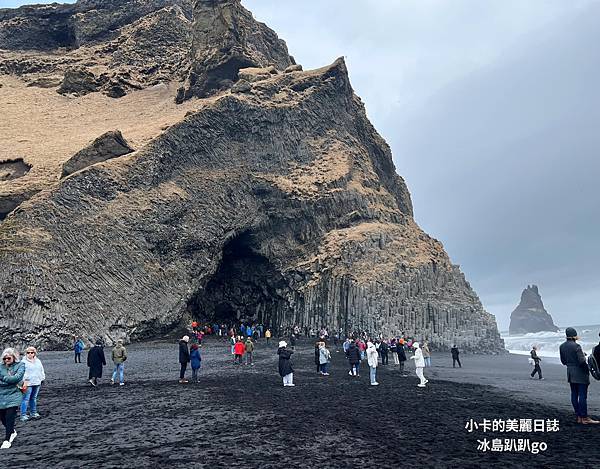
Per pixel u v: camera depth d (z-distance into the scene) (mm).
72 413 17406
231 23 93812
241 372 30922
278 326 68000
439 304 66062
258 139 75562
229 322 70938
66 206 51750
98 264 50750
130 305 51344
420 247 76750
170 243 58344
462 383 29031
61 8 136375
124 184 57438
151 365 34438
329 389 24062
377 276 64375
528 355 67250
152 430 14578
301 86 88125
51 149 69438
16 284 44562
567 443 12938
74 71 103750
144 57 115250
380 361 45625
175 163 63969
